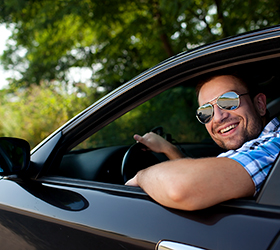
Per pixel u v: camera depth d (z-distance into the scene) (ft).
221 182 2.91
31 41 23.91
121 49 22.24
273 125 4.08
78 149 7.06
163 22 19.56
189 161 3.21
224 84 4.30
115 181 5.80
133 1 19.75
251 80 4.51
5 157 4.23
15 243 3.87
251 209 2.71
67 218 3.53
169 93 18.44
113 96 4.04
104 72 24.17
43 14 19.39
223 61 3.36
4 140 4.30
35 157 4.52
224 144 4.41
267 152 3.37
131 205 3.31
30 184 4.30
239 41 3.22
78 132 4.33
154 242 2.89
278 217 2.52
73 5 18.60
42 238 3.64
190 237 2.75
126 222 3.16
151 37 20.04
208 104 4.39
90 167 5.63
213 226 2.73
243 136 4.26
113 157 5.91
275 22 15.97
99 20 20.15
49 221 3.65
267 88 6.57
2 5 20.90
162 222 2.98
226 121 4.28
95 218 3.36
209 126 4.48
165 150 5.58
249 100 4.33
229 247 2.54
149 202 3.24
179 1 14.90
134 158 5.61
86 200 3.65
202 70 3.54
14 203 4.08
